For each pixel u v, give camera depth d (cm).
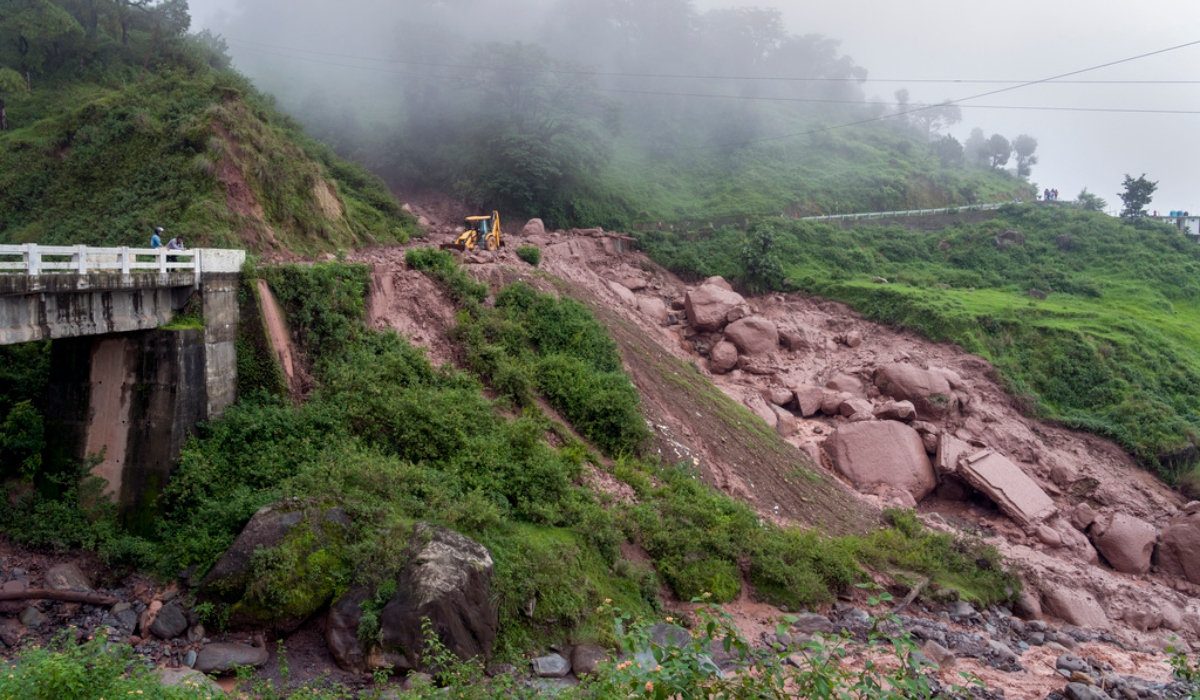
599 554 1591
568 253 3616
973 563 2116
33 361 1617
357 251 2647
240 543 1266
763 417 2861
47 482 1459
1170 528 2516
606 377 2219
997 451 2795
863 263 4412
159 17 3856
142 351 1473
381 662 1176
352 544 1304
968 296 3884
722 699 603
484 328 2170
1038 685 1509
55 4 3475
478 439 1691
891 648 1572
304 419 1595
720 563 1738
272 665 1192
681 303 3719
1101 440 3020
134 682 888
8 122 2920
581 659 1309
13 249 1184
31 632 1212
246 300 1658
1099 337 3462
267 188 2411
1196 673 779
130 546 1351
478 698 955
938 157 7050
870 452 2683
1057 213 4772
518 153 4294
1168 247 4462
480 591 1266
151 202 2211
